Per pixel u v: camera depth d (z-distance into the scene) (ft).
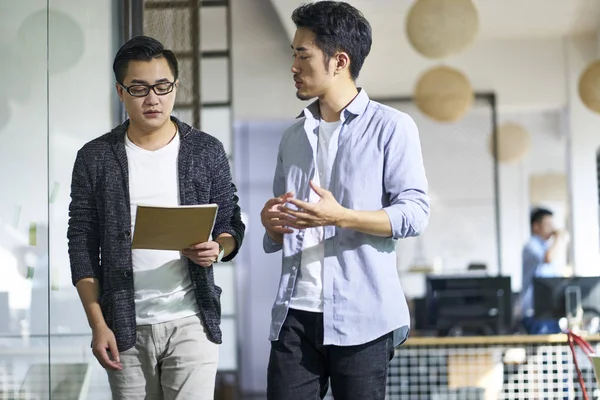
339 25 11.26
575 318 26.73
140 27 16.46
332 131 11.58
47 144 13.84
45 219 13.70
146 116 11.08
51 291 13.65
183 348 11.09
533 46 47.98
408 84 48.11
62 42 14.48
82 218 11.31
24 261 13.33
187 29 20.63
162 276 11.10
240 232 11.96
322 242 11.19
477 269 46.98
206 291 11.20
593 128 47.47
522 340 23.26
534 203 51.88
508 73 48.03
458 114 42.16
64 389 13.82
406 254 49.88
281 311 11.19
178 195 11.32
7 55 13.51
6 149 13.32
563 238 41.34
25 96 13.70
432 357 23.59
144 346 11.10
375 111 11.49
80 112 14.75
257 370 50.80
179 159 11.37
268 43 45.03
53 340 13.60
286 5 37.40
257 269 51.19
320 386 11.39
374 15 44.32
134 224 11.00
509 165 52.29
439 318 29.22
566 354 23.08
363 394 11.10
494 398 23.31
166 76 11.10
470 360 23.49
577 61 47.57
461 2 35.35
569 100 47.75
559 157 52.13
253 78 45.57
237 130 51.01
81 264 11.24
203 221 10.38
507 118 52.47
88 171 11.30
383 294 11.11
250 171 51.01
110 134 11.51
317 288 11.12
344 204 11.23
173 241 10.55
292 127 11.90
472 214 49.47
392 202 11.26
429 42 35.78
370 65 48.29
